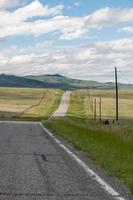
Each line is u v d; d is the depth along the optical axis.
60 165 13.36
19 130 35.75
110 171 12.02
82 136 26.83
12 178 10.57
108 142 21.56
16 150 17.83
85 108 166.00
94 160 14.84
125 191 9.18
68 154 16.80
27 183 9.91
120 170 12.11
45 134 30.72
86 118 120.81
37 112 141.12
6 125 47.81
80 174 11.54
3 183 9.81
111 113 145.62
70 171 12.09
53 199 8.10
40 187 9.42
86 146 19.61
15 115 116.50
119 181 10.48
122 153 16.27
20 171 11.83
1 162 13.70
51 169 12.41
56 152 17.50
